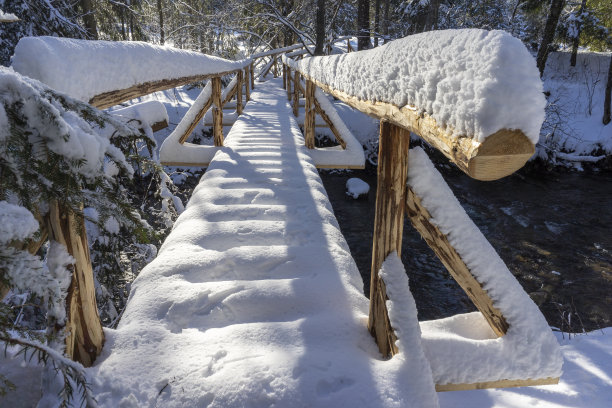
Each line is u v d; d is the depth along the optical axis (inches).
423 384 54.0
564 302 248.7
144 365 57.7
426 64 38.3
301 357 59.6
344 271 86.0
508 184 473.7
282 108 378.6
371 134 526.0
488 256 55.5
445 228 55.7
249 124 284.7
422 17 632.4
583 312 237.8
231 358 59.5
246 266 86.9
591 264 292.7
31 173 37.7
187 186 411.8
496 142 27.5
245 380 54.7
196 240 99.2
